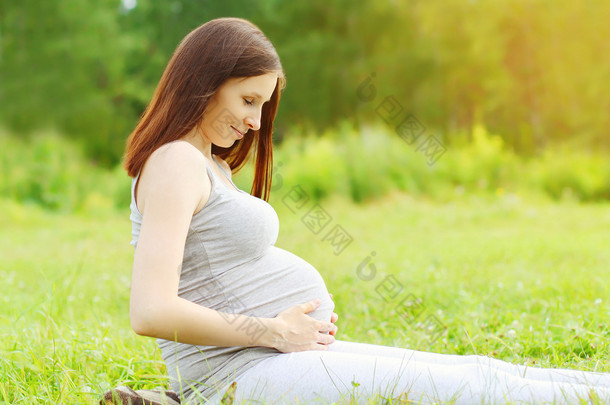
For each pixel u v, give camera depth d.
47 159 15.89
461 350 3.57
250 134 2.79
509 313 4.26
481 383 2.04
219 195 2.18
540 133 19.55
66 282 5.82
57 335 3.54
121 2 27.80
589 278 5.23
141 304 1.96
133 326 1.98
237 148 2.80
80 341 3.35
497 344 3.57
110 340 3.53
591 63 18.70
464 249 7.65
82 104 25.06
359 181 14.30
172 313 1.97
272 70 2.31
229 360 2.20
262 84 2.30
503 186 15.26
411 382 2.05
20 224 12.55
